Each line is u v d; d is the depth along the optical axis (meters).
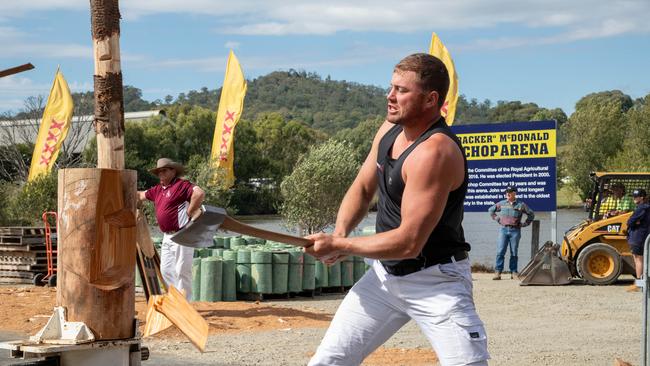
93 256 5.25
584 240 19.17
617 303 15.21
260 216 64.25
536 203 22.06
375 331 4.43
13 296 14.16
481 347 4.22
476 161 22.52
